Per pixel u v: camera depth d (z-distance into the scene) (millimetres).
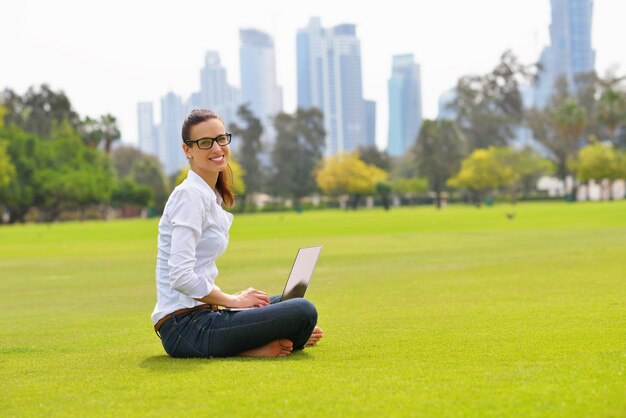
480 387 4441
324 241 28516
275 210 134125
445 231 33531
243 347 5664
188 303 5715
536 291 10086
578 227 32125
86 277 16484
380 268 15586
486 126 128250
